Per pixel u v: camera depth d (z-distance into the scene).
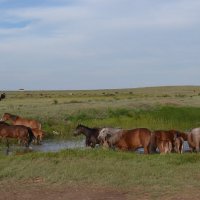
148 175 13.42
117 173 13.58
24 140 25.52
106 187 12.33
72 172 13.78
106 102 53.34
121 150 19.59
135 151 20.39
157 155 16.62
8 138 26.64
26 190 12.24
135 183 12.57
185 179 12.87
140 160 15.49
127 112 43.53
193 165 14.69
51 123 36.38
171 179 12.88
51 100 67.69
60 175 13.56
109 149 18.94
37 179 13.45
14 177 13.65
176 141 19.42
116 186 12.38
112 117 41.16
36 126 30.86
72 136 31.95
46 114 39.41
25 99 75.69
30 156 16.33
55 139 30.53
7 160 15.92
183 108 45.41
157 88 186.12
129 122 38.31
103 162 15.16
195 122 40.75
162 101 54.47
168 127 37.09
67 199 11.25
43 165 14.77
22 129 25.41
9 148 25.23
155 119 40.38
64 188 12.35
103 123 37.62
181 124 39.06
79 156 16.28
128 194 11.59
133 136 19.44
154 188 12.05
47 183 12.93
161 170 13.91
